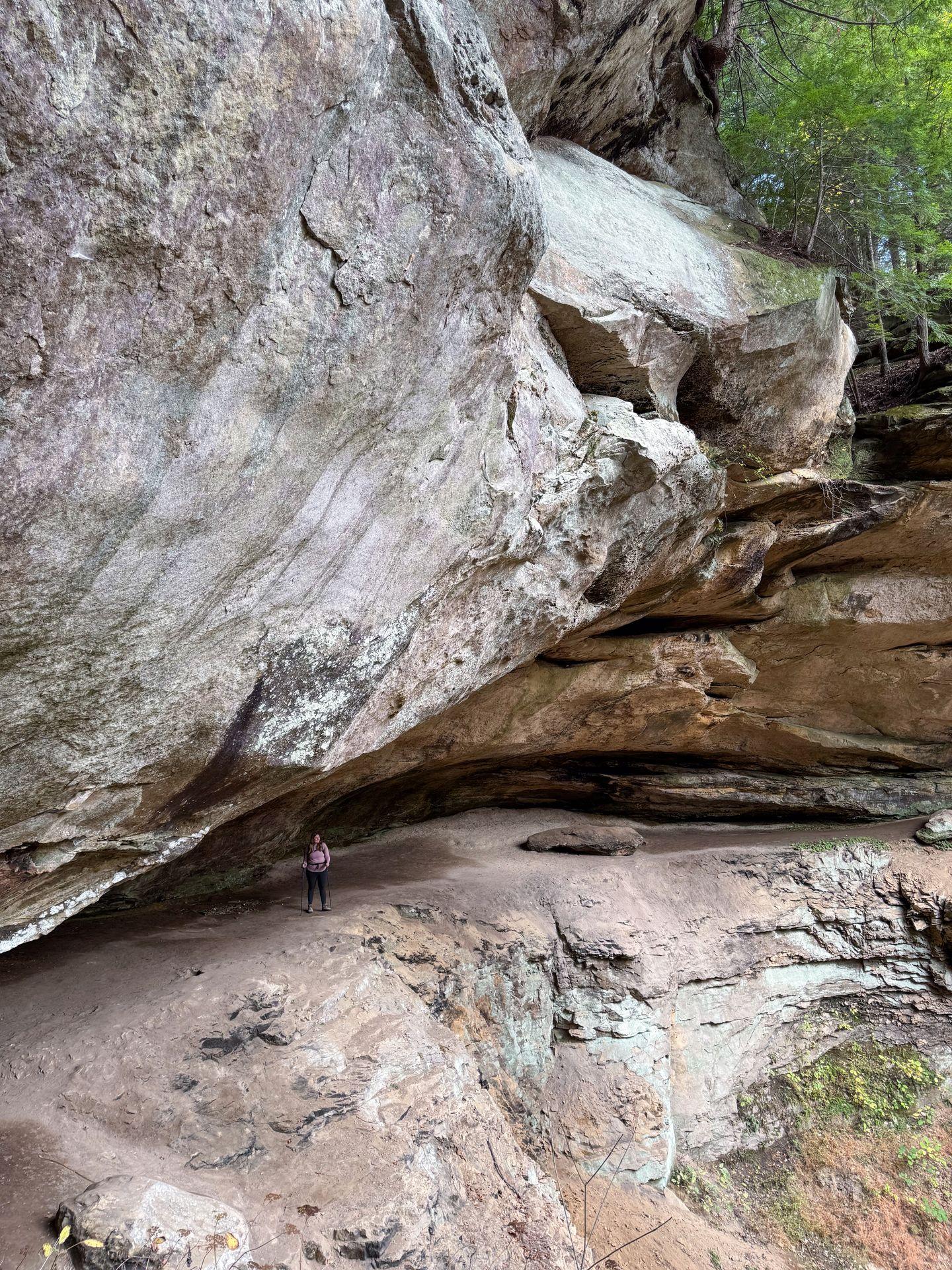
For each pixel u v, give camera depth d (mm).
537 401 7582
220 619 4906
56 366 3240
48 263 3029
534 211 5645
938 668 14438
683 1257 9383
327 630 5879
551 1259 6195
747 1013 12789
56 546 3619
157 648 4574
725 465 10883
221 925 9516
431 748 11734
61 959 8234
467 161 4922
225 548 4582
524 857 13938
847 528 12344
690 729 14422
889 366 16484
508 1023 10430
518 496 7320
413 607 6785
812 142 12547
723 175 12312
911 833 15070
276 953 8352
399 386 5293
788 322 10180
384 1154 6008
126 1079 6164
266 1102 6262
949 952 13539
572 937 11617
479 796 15680
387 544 6074
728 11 11609
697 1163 11438
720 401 10484
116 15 2865
